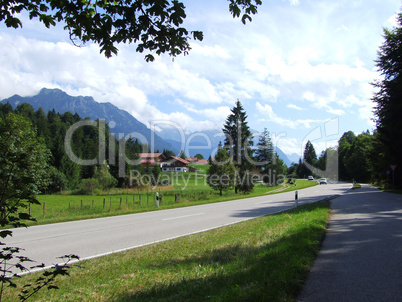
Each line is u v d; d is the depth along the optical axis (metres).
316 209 15.68
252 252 7.11
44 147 16.44
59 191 47.88
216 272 5.61
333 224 11.49
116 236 10.84
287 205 21.80
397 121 30.48
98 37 4.28
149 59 4.71
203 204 24.80
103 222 14.76
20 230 12.42
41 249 8.82
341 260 6.33
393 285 4.77
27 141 14.96
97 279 5.91
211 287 4.67
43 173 16.39
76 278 6.05
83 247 9.05
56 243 9.68
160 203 27.17
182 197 33.03
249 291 4.19
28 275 6.36
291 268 5.30
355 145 86.50
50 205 26.95
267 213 16.94
